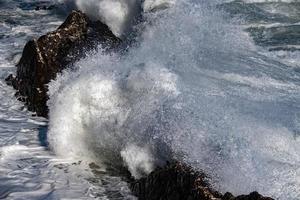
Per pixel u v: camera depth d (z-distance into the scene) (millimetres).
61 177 17109
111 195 16109
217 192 14266
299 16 33562
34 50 24078
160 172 15531
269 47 28078
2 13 40812
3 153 18781
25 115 23094
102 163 18328
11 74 26781
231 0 34844
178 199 14703
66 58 24000
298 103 19531
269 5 34844
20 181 16656
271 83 21938
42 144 19844
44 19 38812
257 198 13188
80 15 26719
